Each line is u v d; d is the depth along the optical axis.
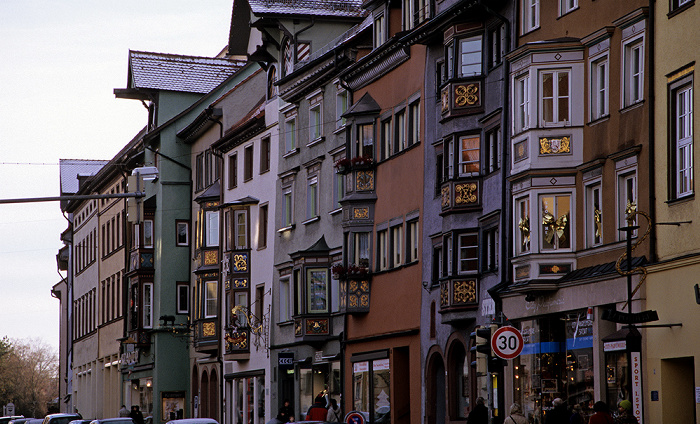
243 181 59.59
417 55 42.78
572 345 32.28
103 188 83.81
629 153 30.05
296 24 54.44
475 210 38.12
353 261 46.28
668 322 27.88
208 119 63.75
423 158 42.03
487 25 38.06
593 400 30.97
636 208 29.84
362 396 46.06
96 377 84.75
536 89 33.00
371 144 46.41
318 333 49.28
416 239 42.78
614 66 31.16
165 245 68.19
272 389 54.19
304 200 52.28
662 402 27.95
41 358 165.50
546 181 32.88
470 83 38.34
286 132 54.59
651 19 29.27
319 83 50.94
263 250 56.50
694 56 27.28
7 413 84.81
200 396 65.06
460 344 39.00
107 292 81.75
